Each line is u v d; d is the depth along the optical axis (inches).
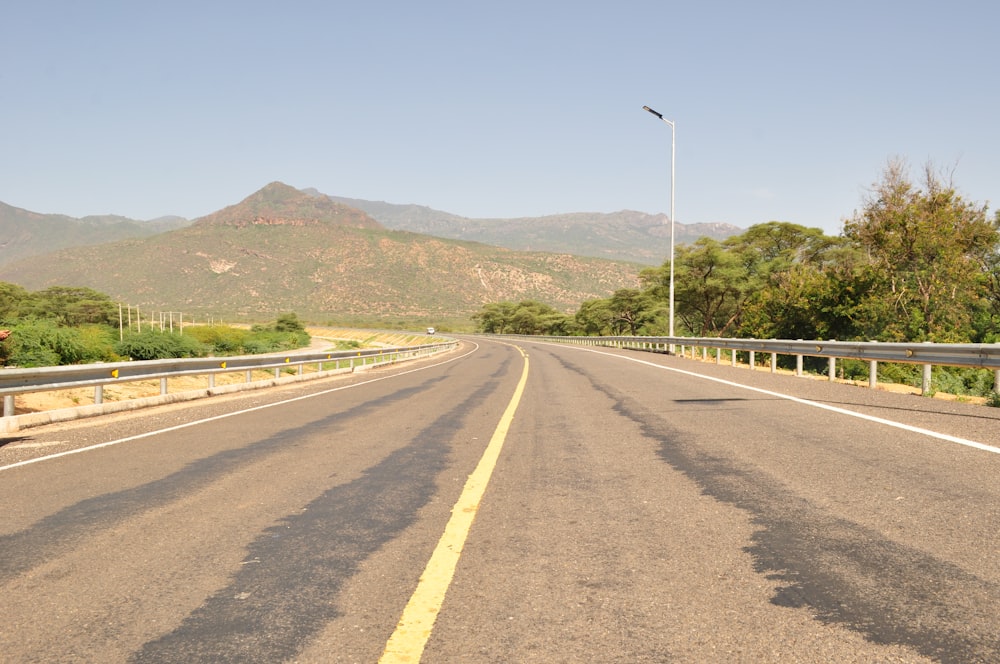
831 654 113.2
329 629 125.6
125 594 145.1
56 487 258.8
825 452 299.7
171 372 631.8
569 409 492.1
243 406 571.8
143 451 342.6
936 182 1378.0
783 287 1632.6
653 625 125.6
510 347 2699.3
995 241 1355.8
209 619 131.1
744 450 309.0
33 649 119.5
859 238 1440.7
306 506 220.8
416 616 130.5
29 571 160.7
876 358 629.0
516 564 160.2
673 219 1541.6
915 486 233.0
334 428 416.2
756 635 120.7
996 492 223.3
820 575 150.2
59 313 3580.2
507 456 306.7
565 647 116.8
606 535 183.2
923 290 1359.5
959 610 130.3
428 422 437.4
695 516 201.2
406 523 198.2
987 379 919.0
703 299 2687.0
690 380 725.3
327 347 4128.9
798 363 810.8
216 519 206.4
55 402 720.3
